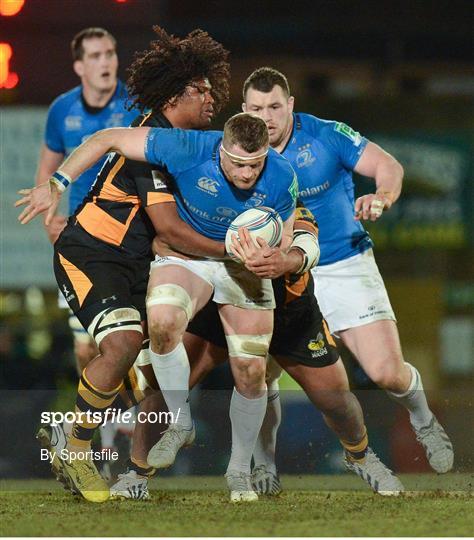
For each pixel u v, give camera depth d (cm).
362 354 2523
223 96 2403
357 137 2466
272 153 2141
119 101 3056
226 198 2131
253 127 2041
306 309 2369
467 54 5197
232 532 1803
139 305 2327
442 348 4497
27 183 4100
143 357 2350
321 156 2461
